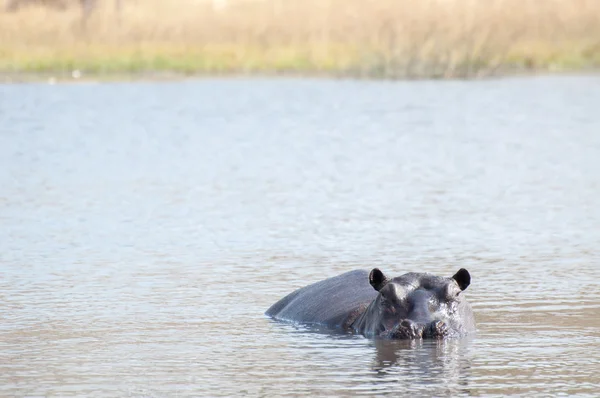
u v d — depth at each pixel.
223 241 56.44
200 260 51.91
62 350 36.78
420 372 33.53
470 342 36.81
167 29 170.12
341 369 34.03
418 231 58.56
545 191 71.56
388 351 35.91
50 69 155.62
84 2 181.62
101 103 124.88
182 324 40.41
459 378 32.84
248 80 147.75
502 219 61.91
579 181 75.50
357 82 145.88
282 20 172.75
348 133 101.81
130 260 52.06
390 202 67.94
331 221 61.66
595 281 46.69
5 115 115.06
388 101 125.50
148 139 99.00
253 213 64.31
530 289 45.31
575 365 34.16
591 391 31.55
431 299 37.44
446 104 122.12
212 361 35.31
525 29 167.50
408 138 98.31
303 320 40.69
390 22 163.38
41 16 181.62
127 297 44.75
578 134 99.44
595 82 141.00
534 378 32.81
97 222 61.75
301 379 33.06
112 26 171.38
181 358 35.72
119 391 32.19
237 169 82.12
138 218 62.94
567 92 130.88
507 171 80.25
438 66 151.75
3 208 66.31
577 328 38.84
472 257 52.00
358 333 38.50
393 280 37.88
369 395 31.33
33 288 46.47
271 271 49.38
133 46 164.50
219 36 169.50
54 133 102.88
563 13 169.50
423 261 51.06
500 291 44.94
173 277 48.41
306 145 94.62
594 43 165.50
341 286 41.88
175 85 142.12
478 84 142.25
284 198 69.50
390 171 80.75
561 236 57.06
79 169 82.62
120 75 153.50
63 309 42.78
